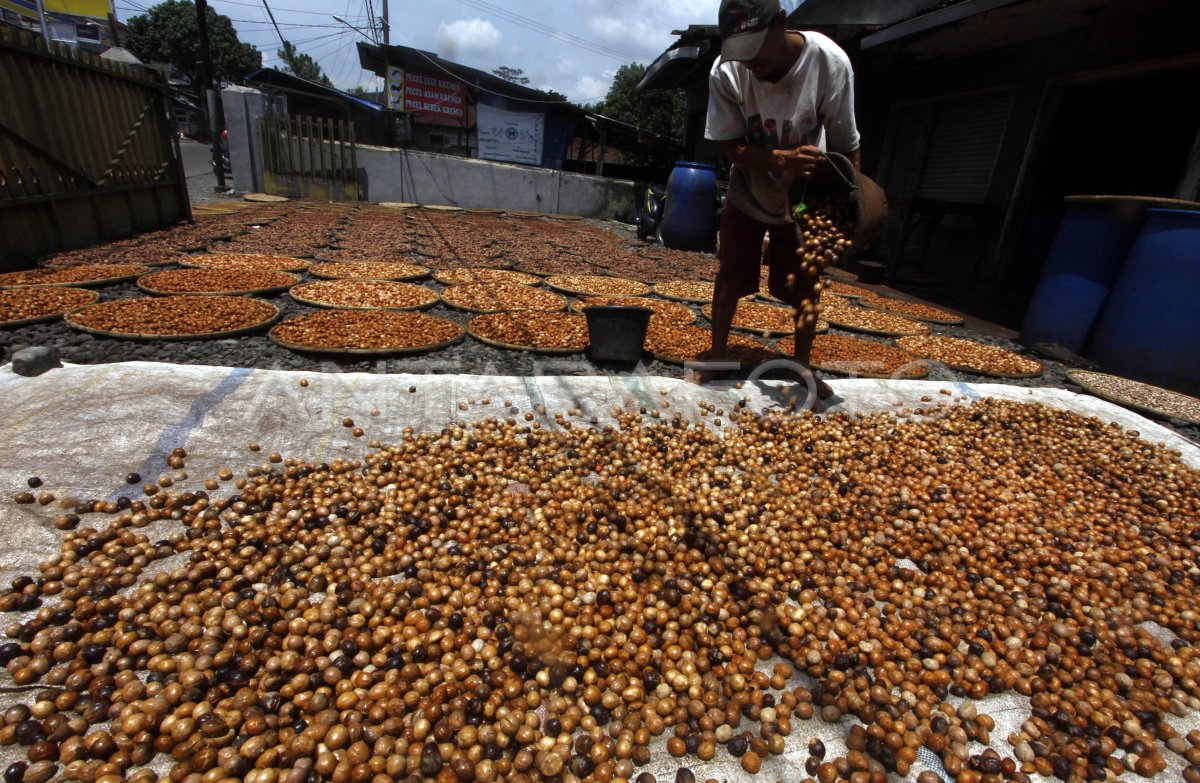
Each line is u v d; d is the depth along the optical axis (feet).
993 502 10.78
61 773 5.18
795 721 6.39
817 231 12.40
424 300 19.45
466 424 11.75
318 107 78.95
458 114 82.84
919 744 6.21
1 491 8.19
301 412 11.23
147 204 29.50
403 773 5.51
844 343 19.01
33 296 15.96
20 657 6.12
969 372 17.92
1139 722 6.64
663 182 81.15
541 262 29.71
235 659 6.35
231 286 19.17
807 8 37.55
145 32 149.48
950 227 36.37
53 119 22.53
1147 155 30.86
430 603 7.42
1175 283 17.03
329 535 8.31
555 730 5.96
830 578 8.54
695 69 53.01
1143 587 8.79
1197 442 14.28
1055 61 28.86
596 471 10.71
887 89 41.47
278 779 5.27
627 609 7.64
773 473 11.34
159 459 9.45
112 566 7.36
